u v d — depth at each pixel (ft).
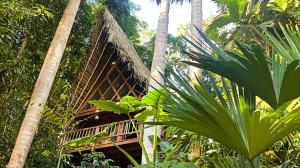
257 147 5.77
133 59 32.01
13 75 20.95
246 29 18.61
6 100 20.72
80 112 33.60
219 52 6.93
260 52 5.26
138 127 28.19
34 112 18.12
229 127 5.70
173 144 13.42
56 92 25.72
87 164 19.47
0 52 19.40
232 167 7.34
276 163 12.84
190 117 6.04
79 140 16.34
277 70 6.26
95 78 34.12
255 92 5.71
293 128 5.64
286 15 18.17
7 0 17.57
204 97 6.01
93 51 32.27
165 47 22.15
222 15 19.60
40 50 24.93
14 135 20.77
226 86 6.62
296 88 5.23
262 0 19.51
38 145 21.90
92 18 35.70
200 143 13.25
